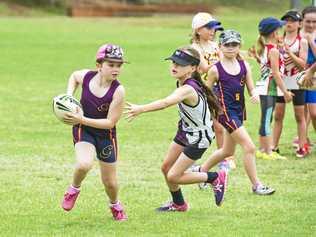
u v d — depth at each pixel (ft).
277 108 102.89
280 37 99.66
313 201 77.20
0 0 545.03
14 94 159.63
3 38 316.40
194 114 68.33
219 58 89.92
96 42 304.50
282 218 70.18
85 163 64.90
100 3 593.42
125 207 73.97
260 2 647.97
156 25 428.15
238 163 96.43
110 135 66.74
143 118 132.46
